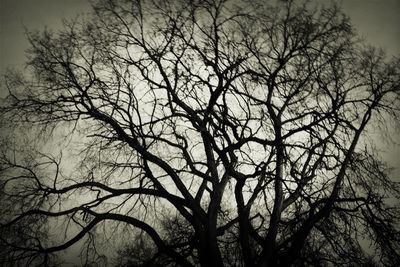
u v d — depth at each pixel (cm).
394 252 1109
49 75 1270
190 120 1288
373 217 1140
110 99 1298
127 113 1267
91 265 1294
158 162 1293
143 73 1295
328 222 1226
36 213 1192
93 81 1233
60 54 1291
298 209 1223
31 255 1180
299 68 1234
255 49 1279
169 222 1509
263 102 1241
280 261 1238
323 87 1202
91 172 1312
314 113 1164
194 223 1308
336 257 1288
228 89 1228
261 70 1267
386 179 1206
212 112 1277
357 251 1202
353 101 1228
